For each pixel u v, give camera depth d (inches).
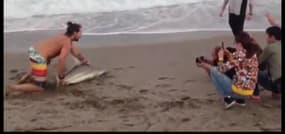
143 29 382.9
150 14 420.2
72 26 260.8
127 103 241.4
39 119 223.5
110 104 240.4
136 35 366.9
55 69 279.6
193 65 300.0
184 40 353.7
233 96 231.5
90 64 296.8
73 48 267.1
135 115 228.2
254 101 241.6
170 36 363.9
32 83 258.4
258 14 406.9
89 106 238.4
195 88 261.7
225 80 231.0
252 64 226.8
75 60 283.3
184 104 239.9
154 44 343.6
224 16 411.5
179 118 224.7
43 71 254.7
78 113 230.5
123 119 224.1
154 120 223.0
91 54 319.0
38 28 382.9
